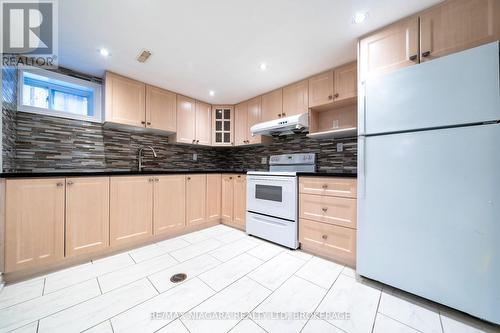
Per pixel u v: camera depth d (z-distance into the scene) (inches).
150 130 108.2
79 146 90.0
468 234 46.2
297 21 59.7
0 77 61.2
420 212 51.9
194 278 62.7
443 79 48.8
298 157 108.8
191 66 85.5
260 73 91.7
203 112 127.9
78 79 89.4
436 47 52.7
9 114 68.4
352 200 69.4
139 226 86.4
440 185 49.4
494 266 43.6
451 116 47.8
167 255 79.1
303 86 97.3
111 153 99.5
